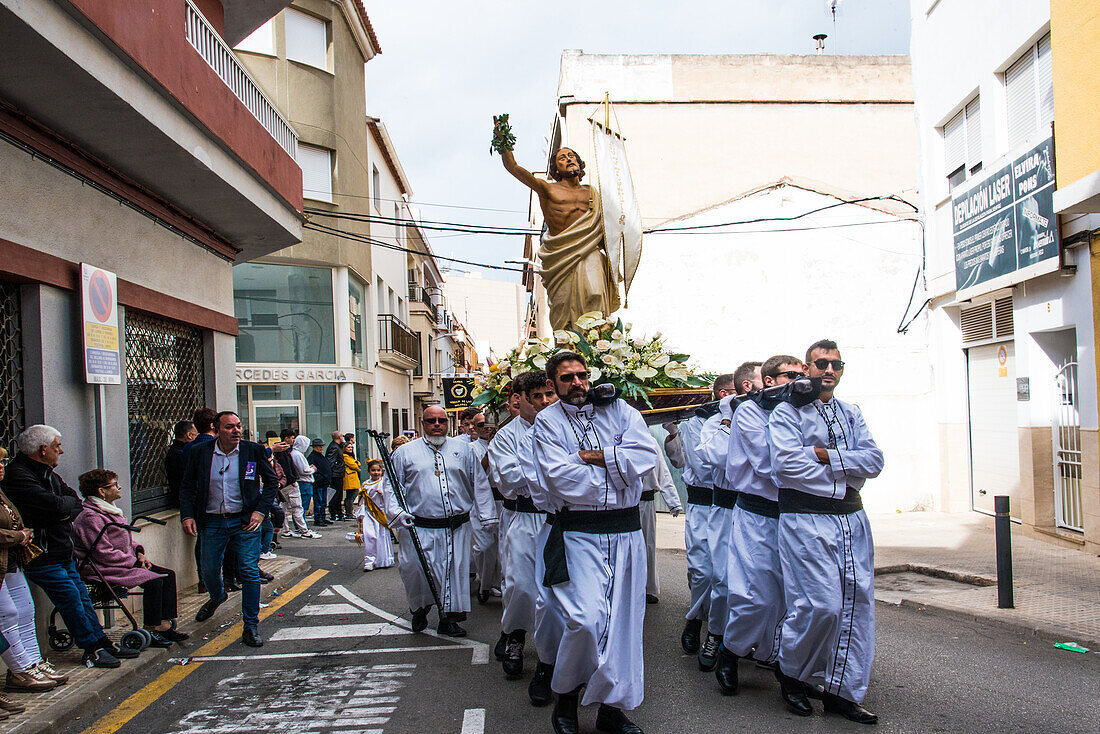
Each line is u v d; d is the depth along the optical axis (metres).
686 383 6.33
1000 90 11.62
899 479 15.86
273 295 20.33
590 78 20.20
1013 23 10.97
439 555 6.73
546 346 6.73
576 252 7.86
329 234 20.62
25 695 5.18
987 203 11.42
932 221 14.34
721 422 5.99
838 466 4.58
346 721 4.83
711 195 20.20
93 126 6.74
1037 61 10.62
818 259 17.45
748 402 5.23
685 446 6.59
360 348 23.31
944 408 14.18
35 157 6.40
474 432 8.17
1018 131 11.20
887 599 7.82
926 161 14.41
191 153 7.52
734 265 17.67
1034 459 10.74
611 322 6.88
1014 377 12.05
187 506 6.88
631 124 20.28
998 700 4.83
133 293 7.92
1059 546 10.06
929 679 5.25
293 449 14.77
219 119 8.17
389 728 4.69
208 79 7.93
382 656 6.25
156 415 8.84
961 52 12.74
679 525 14.91
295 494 14.09
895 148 20.45
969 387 13.78
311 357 20.67
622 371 6.20
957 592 7.82
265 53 19.47
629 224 8.08
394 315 28.31
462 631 6.87
